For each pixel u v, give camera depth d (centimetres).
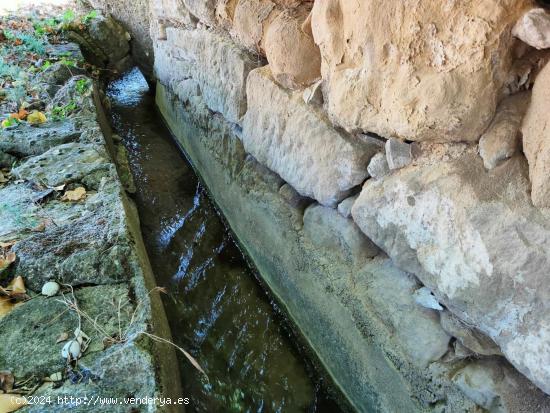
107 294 145
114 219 173
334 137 152
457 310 121
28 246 155
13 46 380
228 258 246
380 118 132
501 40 102
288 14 175
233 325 209
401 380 142
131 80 473
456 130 113
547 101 97
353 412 172
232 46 218
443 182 117
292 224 191
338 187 156
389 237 138
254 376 188
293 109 172
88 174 204
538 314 102
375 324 149
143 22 448
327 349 180
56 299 142
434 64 114
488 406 120
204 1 228
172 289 220
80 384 119
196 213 277
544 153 96
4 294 141
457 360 129
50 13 486
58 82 323
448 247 118
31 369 122
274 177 205
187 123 313
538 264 100
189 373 182
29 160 216
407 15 116
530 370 107
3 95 289
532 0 101
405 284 142
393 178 133
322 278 174
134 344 126
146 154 337
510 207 104
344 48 142
